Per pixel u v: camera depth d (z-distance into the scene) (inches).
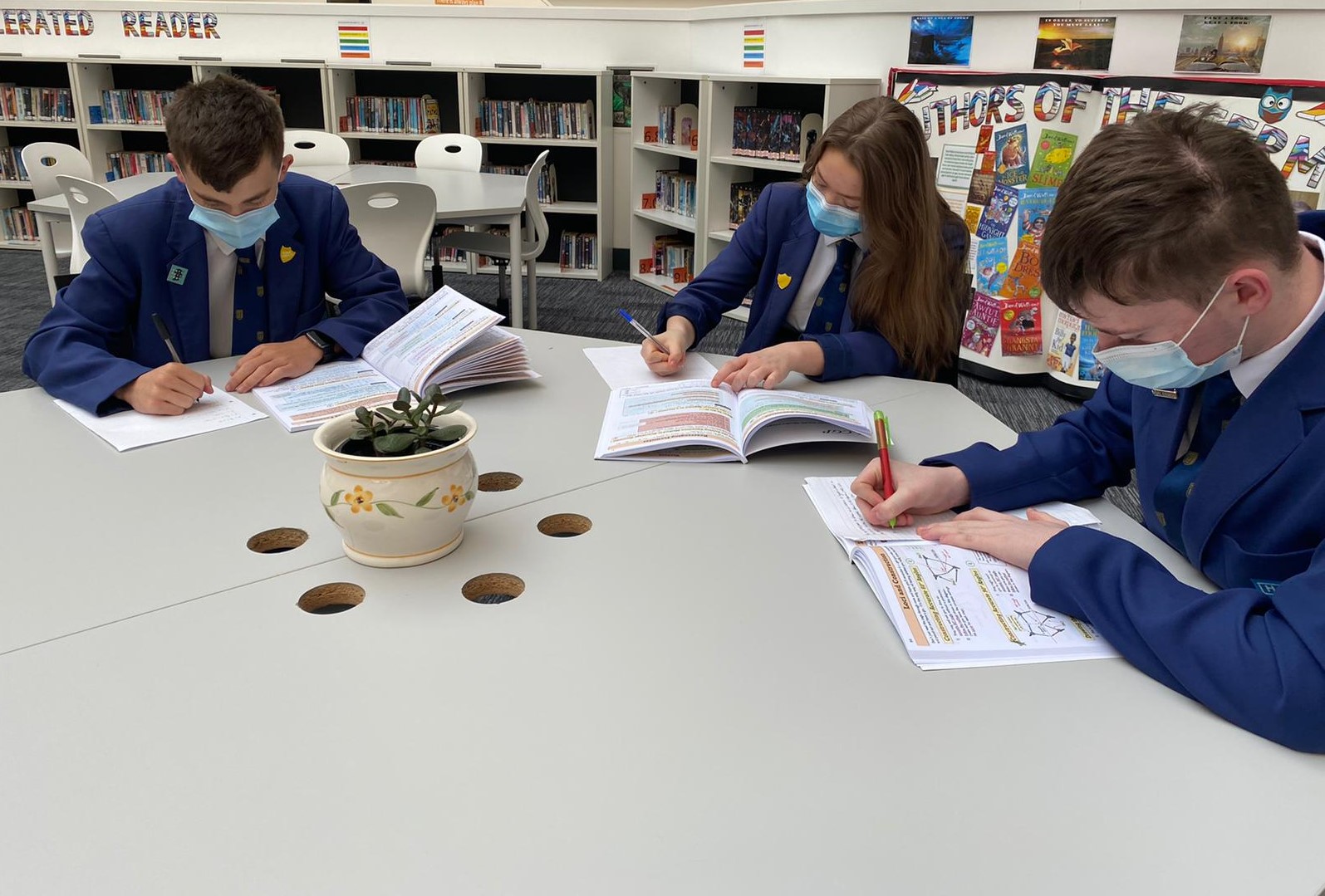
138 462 48.0
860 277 67.9
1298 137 112.9
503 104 217.9
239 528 41.4
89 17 231.3
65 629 33.8
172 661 32.0
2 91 231.8
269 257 67.9
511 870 23.9
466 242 162.7
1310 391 34.5
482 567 38.7
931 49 154.3
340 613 35.1
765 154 184.1
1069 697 31.5
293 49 230.2
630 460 50.0
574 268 233.0
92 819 25.3
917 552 39.8
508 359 60.5
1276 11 115.0
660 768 27.6
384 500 36.8
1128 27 129.3
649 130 217.0
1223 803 26.9
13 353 157.8
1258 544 36.6
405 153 238.1
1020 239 142.2
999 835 25.5
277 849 24.4
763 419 51.1
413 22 224.4
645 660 32.7
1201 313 32.8
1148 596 33.6
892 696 31.2
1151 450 43.2
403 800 26.1
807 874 24.1
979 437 54.3
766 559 40.1
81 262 122.3
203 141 56.8
